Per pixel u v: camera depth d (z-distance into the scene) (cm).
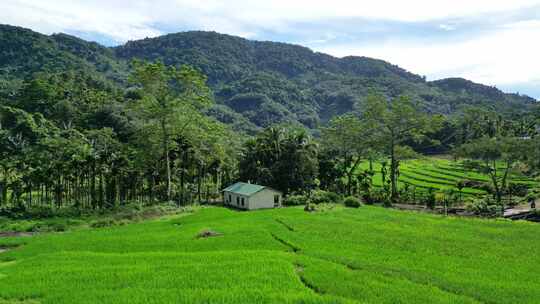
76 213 6544
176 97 8381
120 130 12269
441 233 4647
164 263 3192
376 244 4019
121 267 3041
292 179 9500
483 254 3644
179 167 9106
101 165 7594
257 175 9494
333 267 3056
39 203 7625
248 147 10125
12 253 3784
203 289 2525
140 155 8075
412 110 10288
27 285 2617
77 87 15412
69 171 7394
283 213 6594
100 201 7450
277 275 2795
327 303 2289
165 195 8700
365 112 10900
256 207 7894
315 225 5147
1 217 6044
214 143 9062
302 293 2439
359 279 2770
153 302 2286
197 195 9775
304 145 9838
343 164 10950
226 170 10575
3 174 7906
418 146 17275
